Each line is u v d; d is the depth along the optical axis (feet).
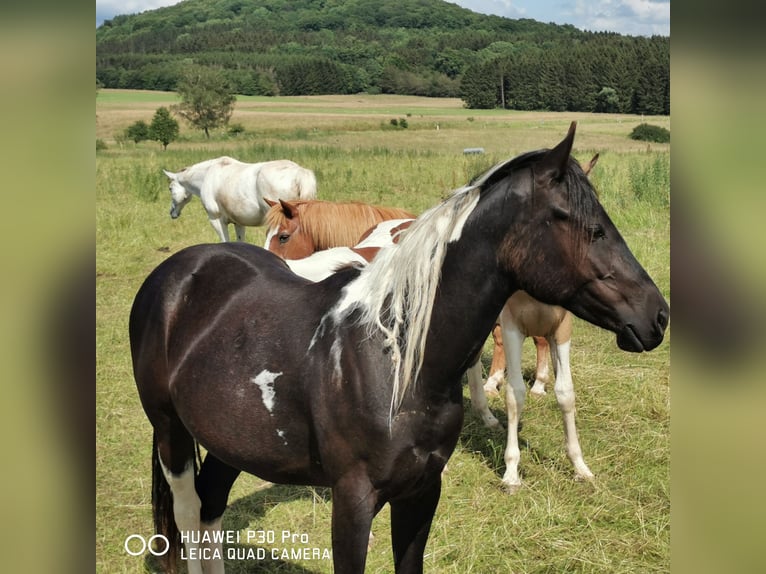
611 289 6.80
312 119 176.76
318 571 10.77
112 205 41.47
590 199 6.74
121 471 13.55
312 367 7.38
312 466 7.66
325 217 16.20
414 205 41.68
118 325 21.50
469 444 14.94
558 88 204.85
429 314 7.00
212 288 8.78
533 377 18.38
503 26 469.16
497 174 7.03
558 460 13.96
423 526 7.95
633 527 11.62
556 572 10.62
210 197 30.09
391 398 6.99
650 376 17.38
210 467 9.52
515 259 6.86
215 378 8.02
